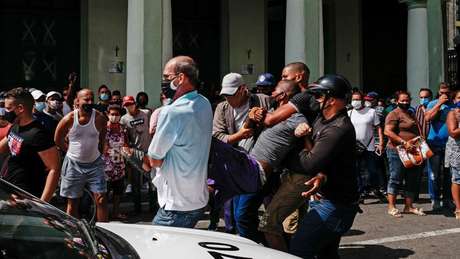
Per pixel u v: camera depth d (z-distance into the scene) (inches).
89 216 305.9
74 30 547.2
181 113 170.1
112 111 331.6
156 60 441.7
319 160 173.3
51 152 207.0
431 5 545.6
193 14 587.2
